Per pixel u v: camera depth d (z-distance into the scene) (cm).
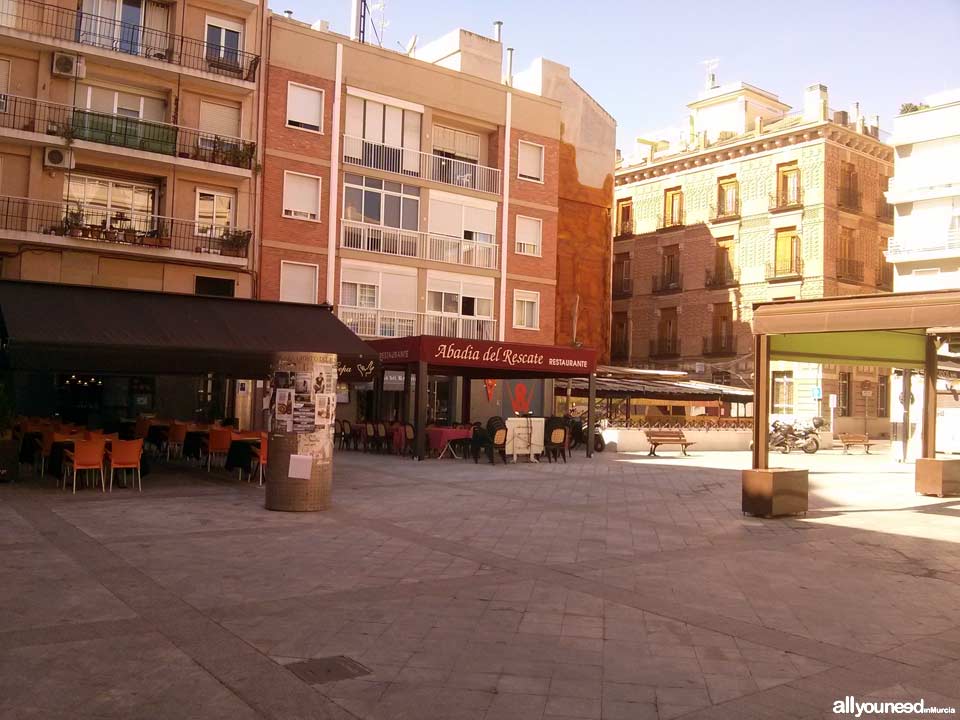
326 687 465
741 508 1273
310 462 1141
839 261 4025
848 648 561
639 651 545
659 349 4600
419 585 718
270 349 1445
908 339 1523
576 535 1005
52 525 974
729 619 629
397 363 2267
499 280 3225
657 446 2856
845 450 3203
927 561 872
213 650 525
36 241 2294
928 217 3869
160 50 2584
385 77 2975
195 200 2598
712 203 4412
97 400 2473
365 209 2927
